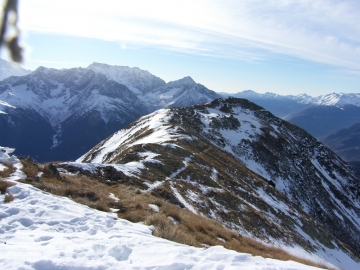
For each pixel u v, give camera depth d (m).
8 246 7.61
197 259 7.88
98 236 9.91
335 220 69.25
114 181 26.00
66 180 19.98
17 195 13.27
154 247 8.99
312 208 67.88
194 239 13.80
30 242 8.52
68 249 7.96
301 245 33.22
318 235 41.69
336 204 77.25
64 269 6.50
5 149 20.89
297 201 67.12
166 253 8.30
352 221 75.19
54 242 8.60
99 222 11.83
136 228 12.31
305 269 8.05
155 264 7.27
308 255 31.08
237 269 7.12
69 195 16.42
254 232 28.78
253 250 17.20
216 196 32.25
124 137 74.12
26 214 11.21
